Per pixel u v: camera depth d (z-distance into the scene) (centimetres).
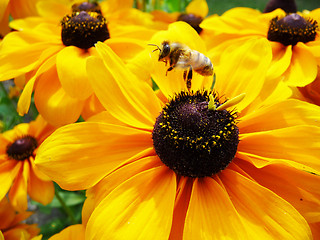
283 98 11
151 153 11
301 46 15
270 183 10
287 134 10
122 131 11
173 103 10
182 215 10
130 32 15
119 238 9
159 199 10
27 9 17
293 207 9
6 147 17
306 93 14
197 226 9
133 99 11
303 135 10
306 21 15
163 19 20
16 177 16
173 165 10
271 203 9
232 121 10
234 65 12
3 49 14
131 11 17
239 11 18
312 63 14
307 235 9
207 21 16
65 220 25
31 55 14
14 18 17
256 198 10
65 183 10
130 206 9
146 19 17
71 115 12
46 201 15
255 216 9
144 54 12
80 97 12
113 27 16
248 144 11
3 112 27
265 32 16
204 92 11
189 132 10
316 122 11
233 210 9
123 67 11
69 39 14
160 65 12
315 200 10
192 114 10
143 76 12
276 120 11
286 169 10
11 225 16
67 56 13
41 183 15
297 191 10
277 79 12
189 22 20
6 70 13
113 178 10
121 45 14
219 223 9
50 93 13
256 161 10
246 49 12
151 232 9
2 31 16
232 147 10
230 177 10
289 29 15
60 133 10
